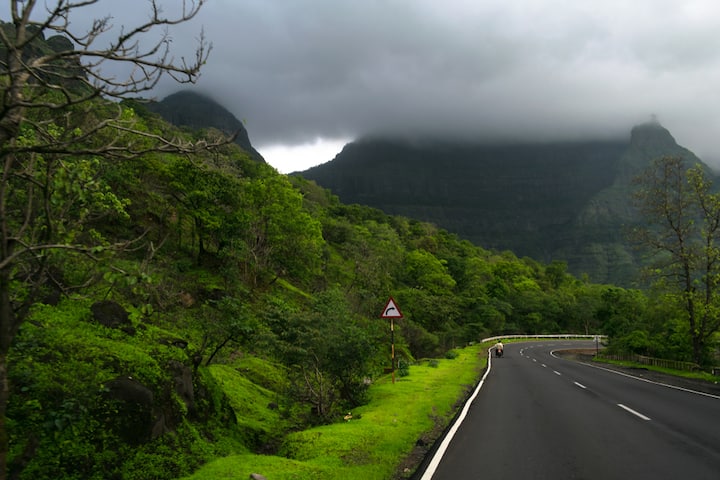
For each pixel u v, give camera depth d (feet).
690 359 106.52
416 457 25.30
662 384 64.18
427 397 45.52
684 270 92.02
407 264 237.66
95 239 19.90
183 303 75.05
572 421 35.35
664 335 118.01
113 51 11.84
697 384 64.39
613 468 22.33
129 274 12.83
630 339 126.11
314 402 42.63
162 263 84.38
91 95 11.46
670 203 92.48
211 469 20.45
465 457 24.71
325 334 42.34
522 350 188.03
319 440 27.14
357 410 40.14
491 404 45.11
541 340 268.82
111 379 21.24
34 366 19.63
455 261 304.30
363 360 43.62
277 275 130.82
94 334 25.80
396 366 76.07
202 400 29.17
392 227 399.85
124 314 30.30
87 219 15.92
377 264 165.99
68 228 15.30
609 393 53.31
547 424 34.24
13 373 18.44
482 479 20.81
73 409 17.90
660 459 23.98
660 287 95.76
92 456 18.34
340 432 28.96
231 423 31.76
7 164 11.79
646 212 95.14
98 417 19.58
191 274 93.35
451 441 28.76
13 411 17.78
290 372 49.65
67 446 17.92
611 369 96.68
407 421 33.76
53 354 21.26
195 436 24.70
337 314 46.55
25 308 12.59
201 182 100.63
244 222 109.09
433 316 179.11
